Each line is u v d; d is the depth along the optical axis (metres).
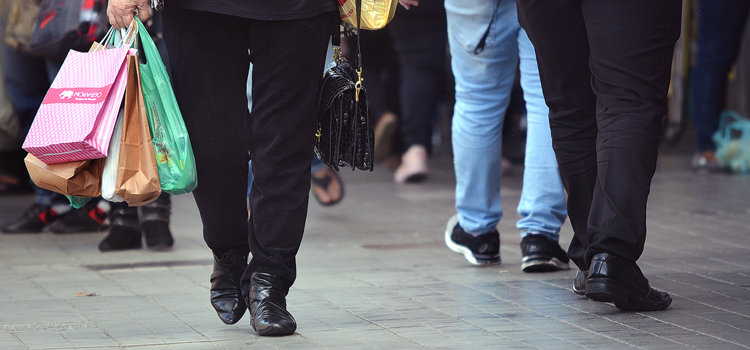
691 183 20.03
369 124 7.21
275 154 7.18
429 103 22.03
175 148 7.05
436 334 7.54
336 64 7.51
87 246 13.09
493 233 11.19
